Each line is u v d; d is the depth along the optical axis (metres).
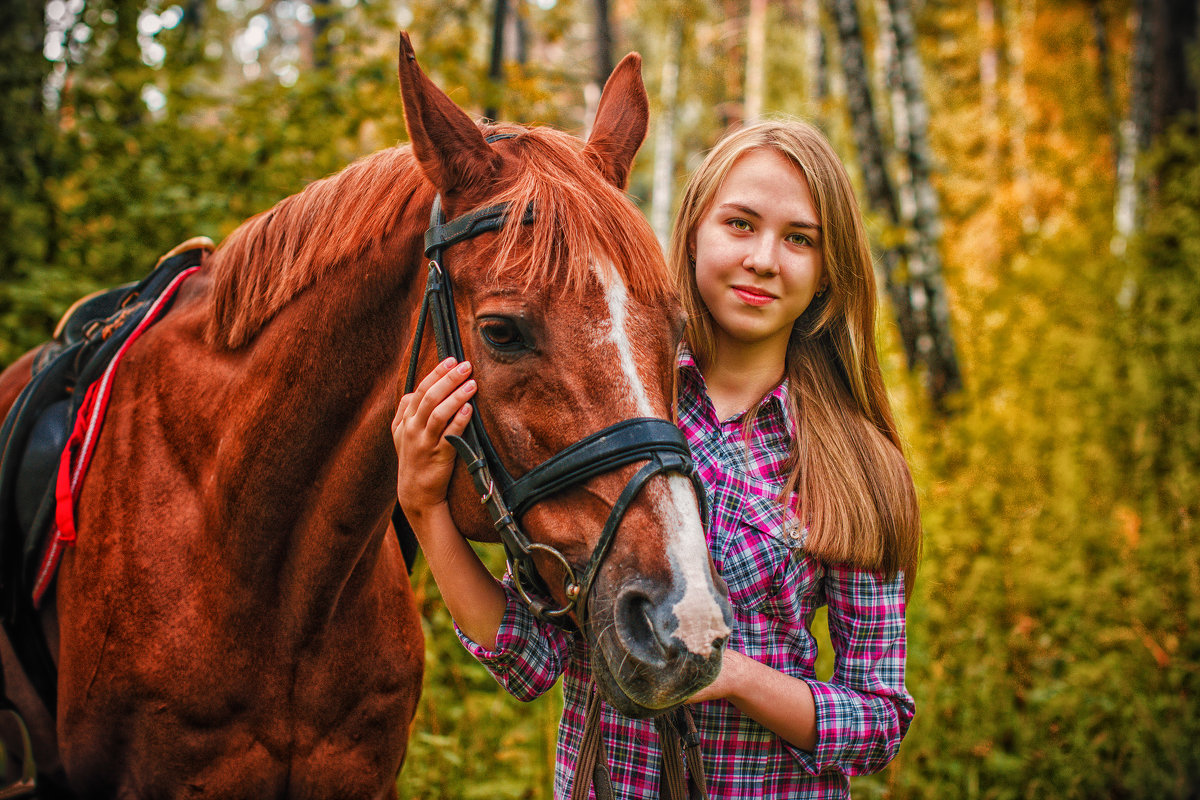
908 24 6.02
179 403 1.49
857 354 1.39
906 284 5.70
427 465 1.15
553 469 1.05
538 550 1.08
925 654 2.84
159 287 1.73
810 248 1.32
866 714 1.25
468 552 1.24
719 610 0.96
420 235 1.27
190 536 1.43
